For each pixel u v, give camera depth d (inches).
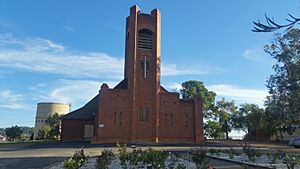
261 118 2354.8
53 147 1344.7
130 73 1721.2
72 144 1539.1
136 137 1659.7
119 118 1656.0
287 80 1475.1
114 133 1631.4
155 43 1788.9
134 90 1701.5
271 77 1552.7
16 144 1609.3
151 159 591.5
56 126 2876.5
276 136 2394.2
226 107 2551.7
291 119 1551.4
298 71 1397.6
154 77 1755.7
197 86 2536.9
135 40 1752.0
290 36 1389.0
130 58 1737.2
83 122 1964.8
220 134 2529.5
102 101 1651.1
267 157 879.1
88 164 674.2
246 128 2556.6
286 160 603.2
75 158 633.6
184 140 1748.3
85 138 1941.4
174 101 1782.7
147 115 1705.2
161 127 1726.1
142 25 1780.3
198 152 738.2
